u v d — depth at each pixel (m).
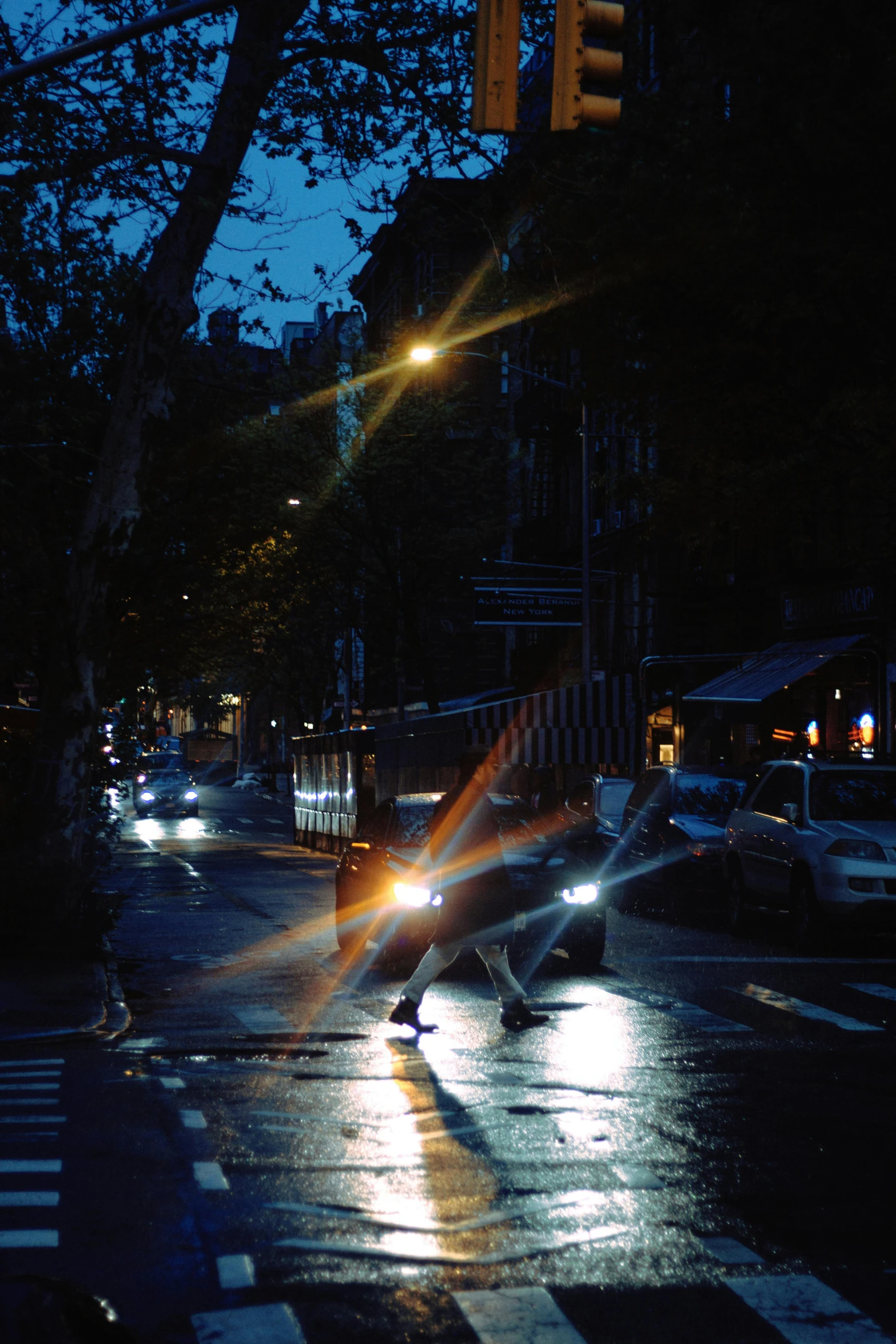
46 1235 5.71
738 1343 4.64
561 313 18.95
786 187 17.92
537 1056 9.90
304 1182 6.54
